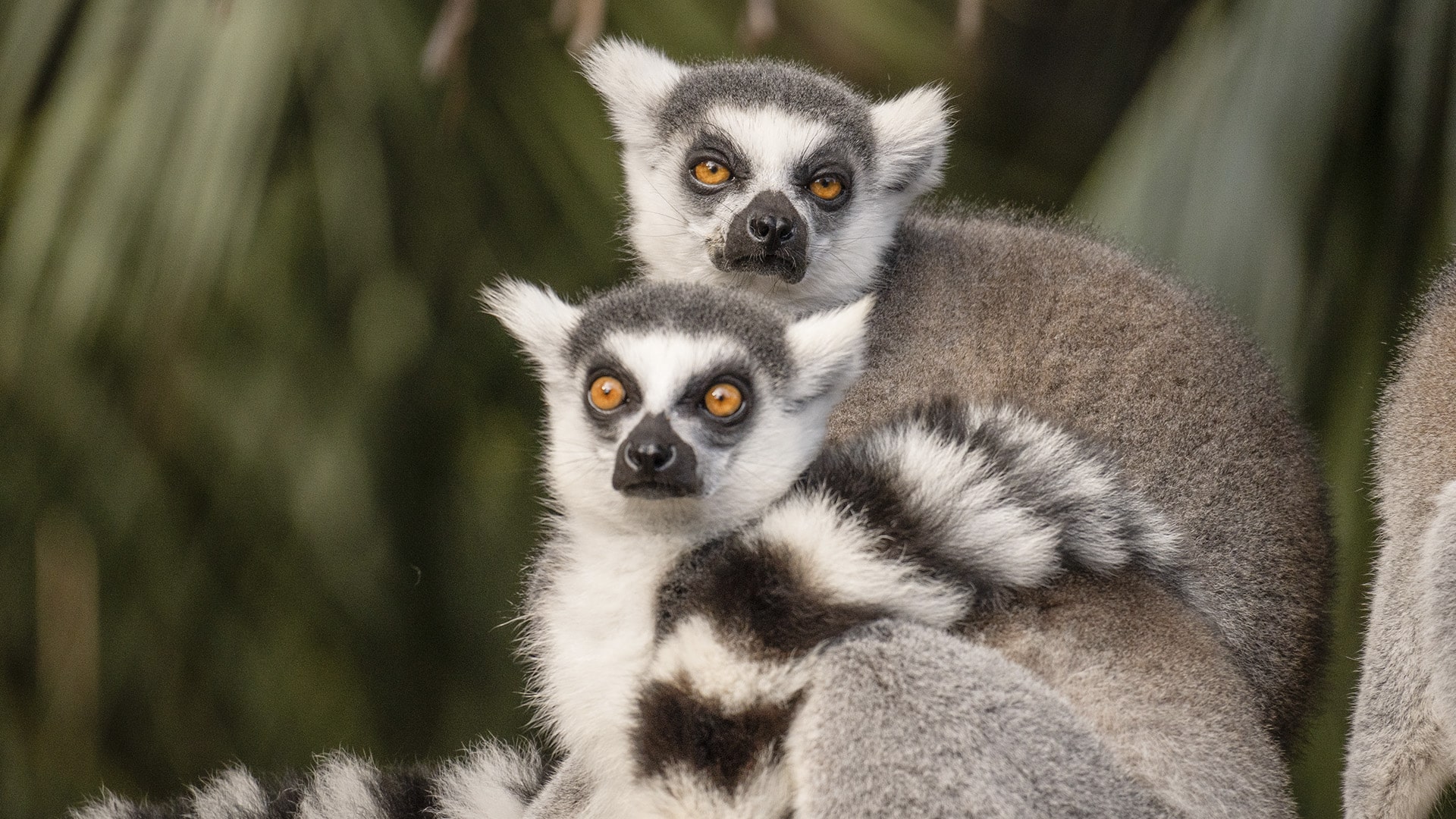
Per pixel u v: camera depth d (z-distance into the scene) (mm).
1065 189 14750
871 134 10969
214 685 13031
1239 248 10078
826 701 6781
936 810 6582
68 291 11438
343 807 9250
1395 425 9523
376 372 12703
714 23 13703
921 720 6695
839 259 10492
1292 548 8969
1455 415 9180
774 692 6836
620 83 11555
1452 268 9742
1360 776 9109
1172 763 7074
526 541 13273
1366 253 10383
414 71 12703
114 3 11984
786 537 7098
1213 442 8961
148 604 12805
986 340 9414
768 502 7645
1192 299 9680
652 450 7352
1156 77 10945
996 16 15180
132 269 11781
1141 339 9258
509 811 8977
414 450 13203
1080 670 7223
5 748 12539
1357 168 10414
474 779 9219
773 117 10805
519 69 13203
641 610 7320
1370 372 10305
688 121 11117
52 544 12523
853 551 7023
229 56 11594
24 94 12023
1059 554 7387
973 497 7273
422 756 13156
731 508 7582
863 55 13969
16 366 12031
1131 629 7352
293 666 13125
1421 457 9281
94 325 11836
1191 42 10828
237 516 12875
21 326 11859
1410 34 10297
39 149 11750
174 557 12773
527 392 13453
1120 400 9086
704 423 7684
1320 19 10305
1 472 12414
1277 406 9352
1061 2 15711
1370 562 10211
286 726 13016
